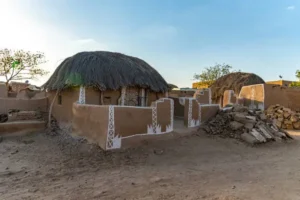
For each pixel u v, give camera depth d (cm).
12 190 670
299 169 836
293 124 1897
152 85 1461
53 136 1230
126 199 597
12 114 1382
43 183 722
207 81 4112
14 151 1022
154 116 1138
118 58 1440
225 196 597
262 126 1327
